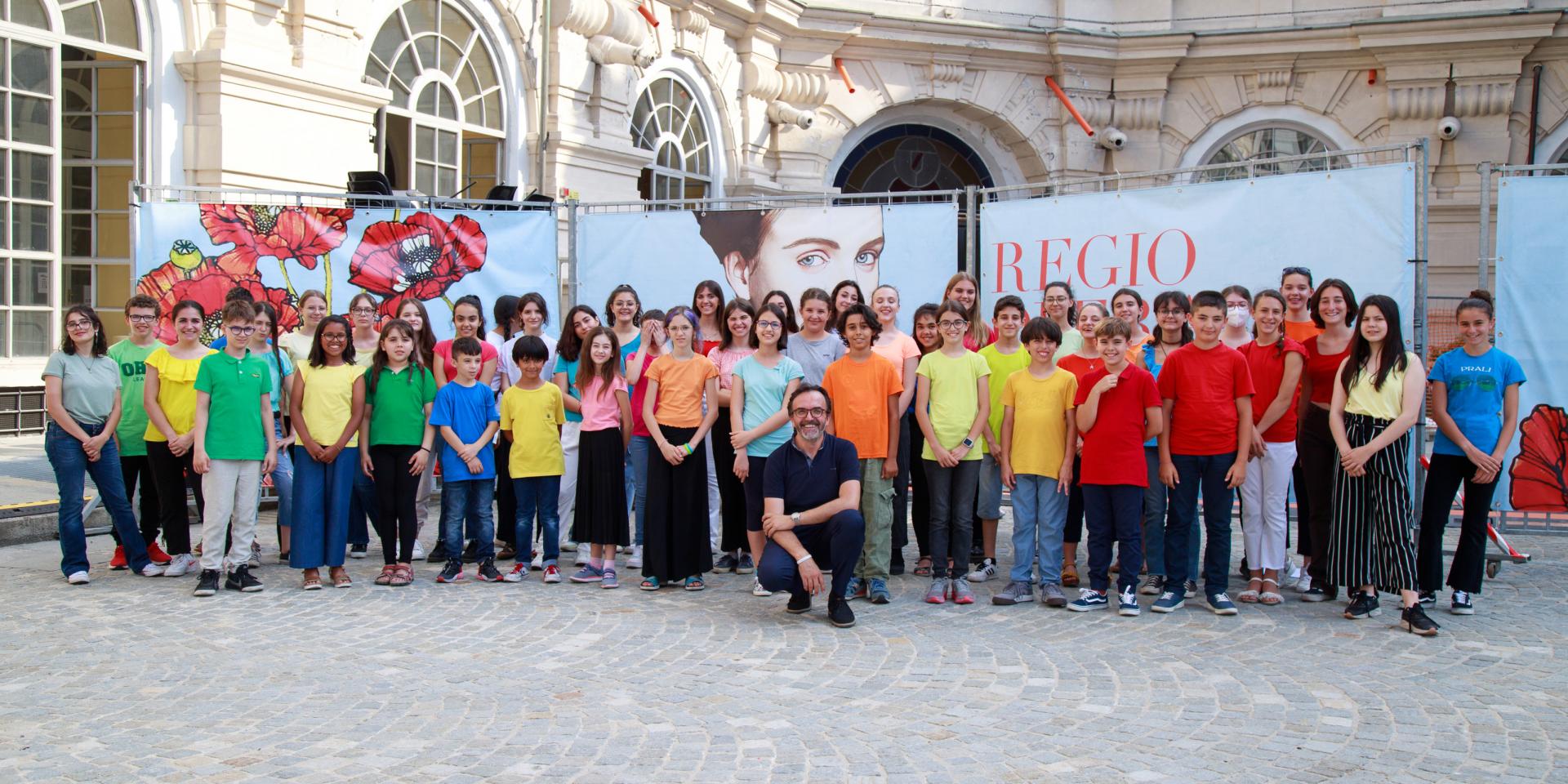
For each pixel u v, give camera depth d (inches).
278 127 422.9
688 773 155.6
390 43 471.5
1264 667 207.6
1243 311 281.3
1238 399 248.8
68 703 183.3
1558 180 306.5
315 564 268.2
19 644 217.2
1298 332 287.3
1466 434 246.7
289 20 430.0
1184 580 253.1
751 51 658.2
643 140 593.6
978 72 727.7
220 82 402.3
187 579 278.7
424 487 312.2
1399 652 218.7
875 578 261.0
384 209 368.2
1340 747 166.2
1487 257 315.0
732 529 297.6
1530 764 160.2
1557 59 697.6
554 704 184.5
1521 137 706.2
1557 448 308.8
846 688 193.8
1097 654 216.1
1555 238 307.3
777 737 169.8
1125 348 248.8
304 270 358.6
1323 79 730.2
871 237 368.2
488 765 158.1
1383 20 700.7
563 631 231.9
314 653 213.9
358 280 364.8
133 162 399.9
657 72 594.6
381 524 275.4
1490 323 249.0
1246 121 742.5
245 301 261.4
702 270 382.6
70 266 413.7
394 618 242.1
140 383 288.0
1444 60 704.4
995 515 281.9
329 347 268.7
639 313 321.4
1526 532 340.2
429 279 373.4
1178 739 169.3
